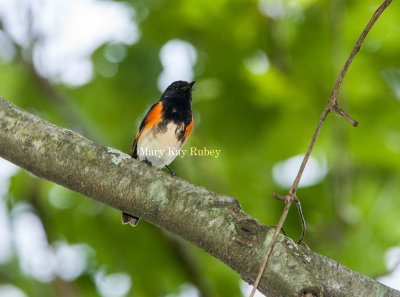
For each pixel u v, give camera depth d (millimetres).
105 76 10844
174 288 10789
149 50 11062
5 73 10008
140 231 10734
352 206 10734
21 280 10203
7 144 4664
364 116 10797
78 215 10664
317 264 4242
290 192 4137
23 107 10281
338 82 4320
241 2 10656
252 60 11141
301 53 10922
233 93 10969
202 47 11398
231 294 10523
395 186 10500
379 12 4406
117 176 4551
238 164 11109
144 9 11086
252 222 4270
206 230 4262
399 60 10789
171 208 4395
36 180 10336
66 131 4750
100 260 10969
